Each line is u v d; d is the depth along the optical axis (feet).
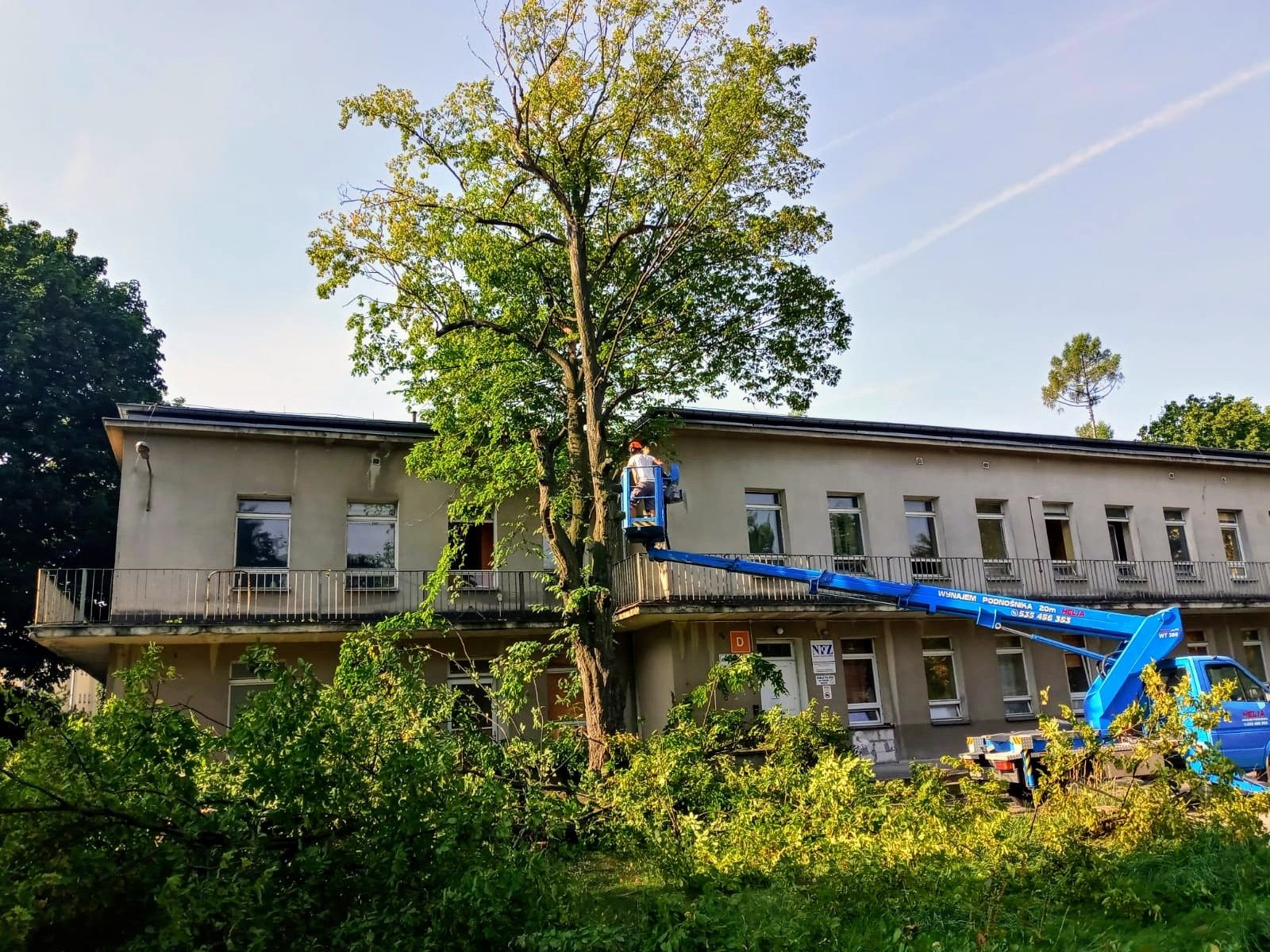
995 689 72.23
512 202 54.39
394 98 50.44
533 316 56.39
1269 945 18.57
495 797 21.66
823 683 65.16
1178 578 83.41
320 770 20.58
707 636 63.16
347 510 63.21
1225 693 24.93
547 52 47.21
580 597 40.91
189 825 19.52
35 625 53.06
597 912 22.40
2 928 16.52
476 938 19.39
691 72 48.57
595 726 39.73
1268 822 29.71
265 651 22.40
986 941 19.80
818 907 21.74
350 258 51.29
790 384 59.52
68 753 19.62
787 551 69.97
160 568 57.52
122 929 19.08
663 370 57.62
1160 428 156.15
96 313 88.48
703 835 26.63
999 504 79.15
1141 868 23.02
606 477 45.47
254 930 17.72
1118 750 26.25
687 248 54.49
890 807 25.73
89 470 84.12
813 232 51.60
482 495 56.85
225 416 60.85
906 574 72.33
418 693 28.78
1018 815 25.73
